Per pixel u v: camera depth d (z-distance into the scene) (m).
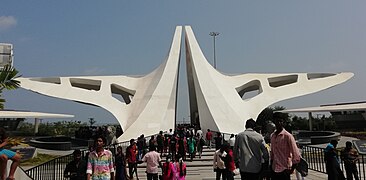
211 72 28.17
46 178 11.28
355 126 42.16
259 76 29.61
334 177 8.17
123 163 8.54
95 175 5.67
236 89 29.22
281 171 5.14
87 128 28.52
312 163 13.41
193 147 15.01
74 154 6.88
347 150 8.67
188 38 29.64
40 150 21.39
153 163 9.12
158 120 22.88
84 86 29.81
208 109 23.31
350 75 28.11
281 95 26.77
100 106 25.42
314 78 29.48
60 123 44.34
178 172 8.09
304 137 27.84
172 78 26.19
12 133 34.19
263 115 37.22
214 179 10.73
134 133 21.52
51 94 25.03
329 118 46.31
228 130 21.41
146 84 28.28
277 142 5.27
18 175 8.17
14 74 7.55
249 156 5.45
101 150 5.78
